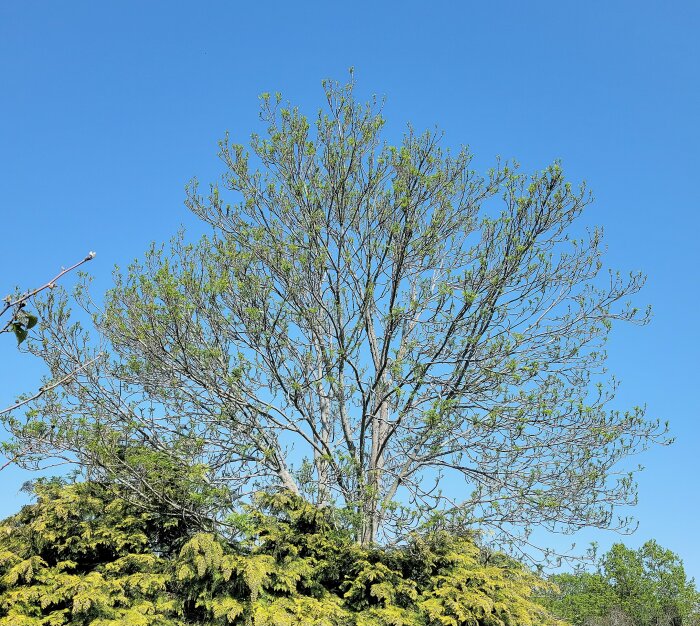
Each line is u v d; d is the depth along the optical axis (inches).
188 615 390.9
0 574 380.5
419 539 398.9
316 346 455.2
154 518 425.1
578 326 435.8
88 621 358.3
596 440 412.5
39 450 386.3
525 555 412.5
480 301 417.7
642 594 852.0
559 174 415.5
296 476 446.0
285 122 457.4
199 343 418.6
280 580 385.7
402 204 405.7
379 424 462.6
